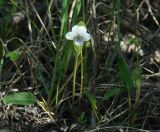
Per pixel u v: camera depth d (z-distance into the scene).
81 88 0.72
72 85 0.76
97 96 0.74
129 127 0.71
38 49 0.77
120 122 0.73
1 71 0.77
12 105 0.73
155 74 0.76
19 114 0.73
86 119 0.73
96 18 0.75
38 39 0.78
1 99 0.74
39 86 0.76
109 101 0.75
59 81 0.73
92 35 0.73
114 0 0.77
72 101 0.74
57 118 0.73
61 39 0.73
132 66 0.78
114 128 0.72
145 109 0.74
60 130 0.72
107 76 0.77
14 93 0.73
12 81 0.76
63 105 0.75
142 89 0.75
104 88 0.75
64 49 0.73
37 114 0.73
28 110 0.73
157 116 0.74
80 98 0.73
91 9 0.74
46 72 0.76
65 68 0.74
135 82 0.72
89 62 0.78
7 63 0.78
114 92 0.71
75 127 0.72
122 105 0.74
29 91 0.76
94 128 0.72
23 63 0.78
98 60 0.75
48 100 0.73
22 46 0.77
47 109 0.73
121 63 0.70
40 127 0.72
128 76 0.70
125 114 0.74
